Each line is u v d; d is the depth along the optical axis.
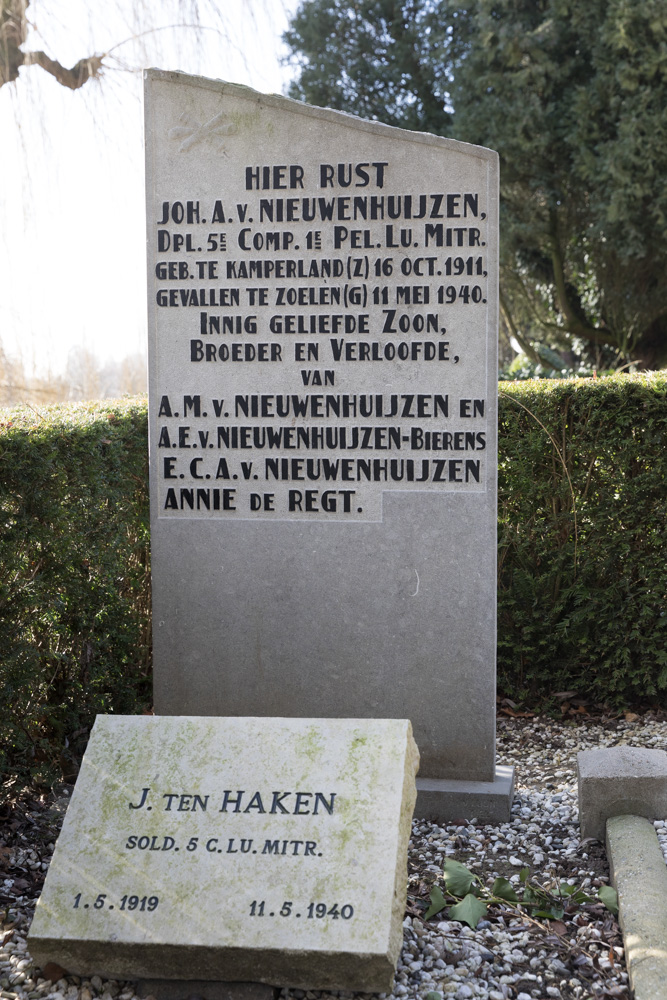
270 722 3.06
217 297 4.18
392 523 4.11
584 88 14.16
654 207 13.91
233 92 4.08
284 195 4.09
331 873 2.71
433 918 3.06
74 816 2.92
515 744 5.04
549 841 3.66
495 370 3.99
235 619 4.28
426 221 3.99
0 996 2.67
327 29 17.78
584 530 5.38
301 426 4.16
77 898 2.75
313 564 4.20
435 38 16.28
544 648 5.52
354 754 2.94
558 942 2.90
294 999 2.66
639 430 5.22
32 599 3.73
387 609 4.14
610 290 15.62
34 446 3.61
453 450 4.04
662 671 5.32
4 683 3.66
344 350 4.10
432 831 3.83
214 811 2.88
